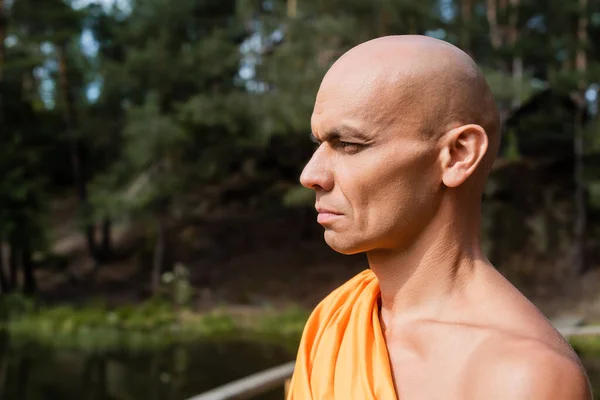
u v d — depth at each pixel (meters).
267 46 16.31
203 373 8.59
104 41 19.30
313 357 1.00
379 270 0.95
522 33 16.36
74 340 11.30
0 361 9.27
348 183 0.88
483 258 0.93
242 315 14.07
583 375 0.76
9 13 15.64
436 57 0.88
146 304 14.34
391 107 0.86
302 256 17.47
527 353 0.76
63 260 16.94
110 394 7.41
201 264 17.77
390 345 0.91
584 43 14.18
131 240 19.77
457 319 0.88
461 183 0.88
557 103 15.43
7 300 13.70
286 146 18.11
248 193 20.00
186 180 15.55
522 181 15.85
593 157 15.35
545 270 14.92
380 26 13.05
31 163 15.30
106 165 19.52
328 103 0.89
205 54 15.13
